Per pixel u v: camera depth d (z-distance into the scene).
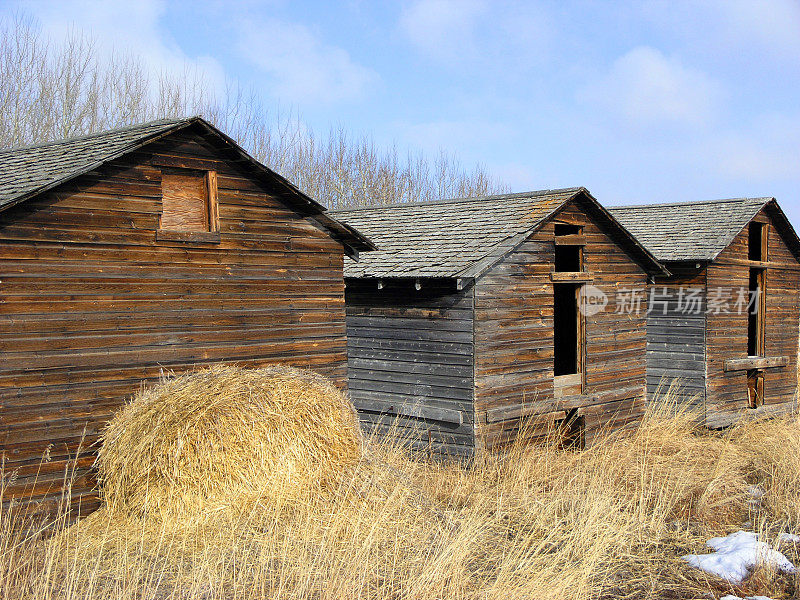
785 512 10.35
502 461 11.95
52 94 24.64
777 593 7.95
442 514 9.28
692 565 8.71
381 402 13.30
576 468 11.66
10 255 7.98
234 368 9.02
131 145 8.71
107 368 8.71
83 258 8.53
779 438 13.80
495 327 12.34
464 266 11.91
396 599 6.98
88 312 8.56
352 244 11.57
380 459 10.05
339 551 7.69
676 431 14.44
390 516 8.70
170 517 7.84
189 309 9.46
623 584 8.09
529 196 14.16
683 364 16.27
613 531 9.34
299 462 8.48
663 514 10.09
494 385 12.28
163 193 9.34
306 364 10.76
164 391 8.38
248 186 10.10
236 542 7.64
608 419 14.32
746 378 17.08
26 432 8.07
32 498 8.08
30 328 8.12
